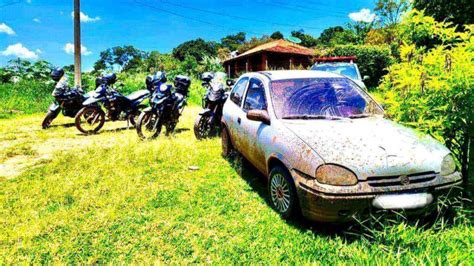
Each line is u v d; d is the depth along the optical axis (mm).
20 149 7117
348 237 3529
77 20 14477
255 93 5199
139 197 4633
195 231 3744
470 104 3523
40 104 13750
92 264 3211
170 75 25031
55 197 4582
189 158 6332
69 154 6457
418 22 4363
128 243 3539
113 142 7844
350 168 3277
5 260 3246
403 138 3742
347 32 43188
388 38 31875
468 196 3854
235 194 4719
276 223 3867
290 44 40344
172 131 8430
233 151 6215
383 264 2857
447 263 2814
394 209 3242
